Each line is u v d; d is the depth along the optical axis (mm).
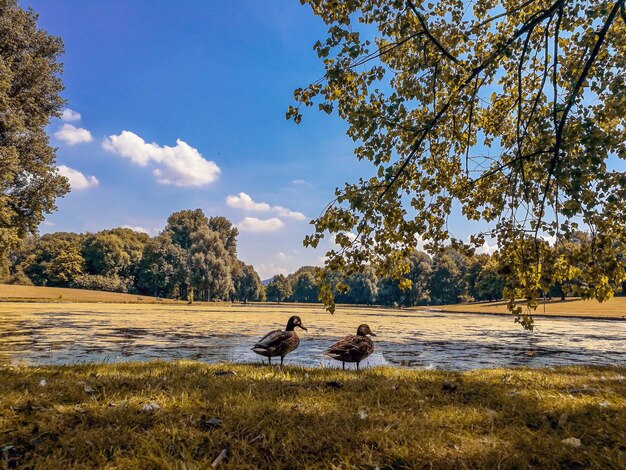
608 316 39000
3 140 28203
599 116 4883
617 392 5262
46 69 30078
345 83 5652
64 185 32156
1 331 18266
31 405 3986
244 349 13477
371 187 5141
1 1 28531
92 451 3084
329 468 2941
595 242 4977
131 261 109625
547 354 13383
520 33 5270
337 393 4875
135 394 4527
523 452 3156
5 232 28688
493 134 7473
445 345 15797
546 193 5281
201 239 94000
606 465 2979
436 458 3023
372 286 113500
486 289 83812
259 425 3643
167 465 2902
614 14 4867
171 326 22906
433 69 5984
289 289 144125
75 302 58312
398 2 5051
